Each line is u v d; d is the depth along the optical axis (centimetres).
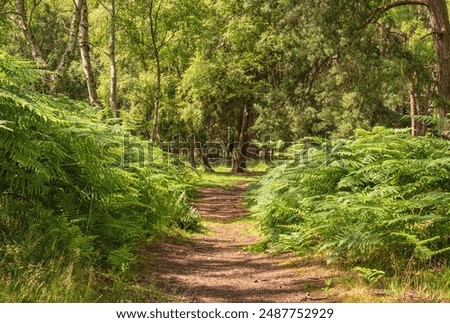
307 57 2267
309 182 993
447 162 764
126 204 870
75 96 4269
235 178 3628
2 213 678
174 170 1700
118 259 727
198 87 3575
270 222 1102
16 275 578
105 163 830
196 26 2820
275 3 2786
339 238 748
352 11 1998
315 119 2977
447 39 1928
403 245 733
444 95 1930
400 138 931
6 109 659
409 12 2886
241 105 3925
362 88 2061
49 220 700
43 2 2553
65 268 614
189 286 772
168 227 1280
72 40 1454
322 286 719
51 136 730
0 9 1947
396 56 2006
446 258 713
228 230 1512
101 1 2594
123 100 4038
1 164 669
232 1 3584
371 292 650
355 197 761
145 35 2975
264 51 3466
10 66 689
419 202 727
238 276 855
